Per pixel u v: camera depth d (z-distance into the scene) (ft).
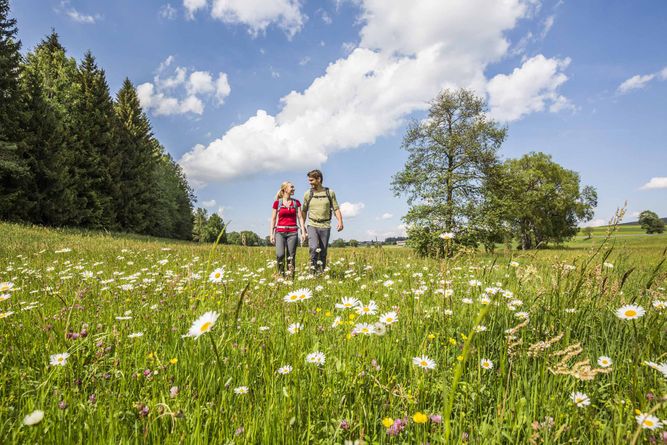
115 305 11.18
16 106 88.43
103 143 122.72
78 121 116.78
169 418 5.06
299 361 6.15
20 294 12.75
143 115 195.52
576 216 192.34
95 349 7.38
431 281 13.62
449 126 91.15
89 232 82.69
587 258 9.02
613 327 7.95
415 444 4.81
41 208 92.12
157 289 13.33
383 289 14.11
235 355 6.96
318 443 4.76
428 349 7.54
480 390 5.85
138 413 5.26
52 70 118.93
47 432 4.62
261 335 8.23
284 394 5.26
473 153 84.79
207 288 12.09
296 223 21.88
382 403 5.69
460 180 85.92
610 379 6.18
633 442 3.68
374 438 4.80
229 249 39.75
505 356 6.24
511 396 5.38
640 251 31.32
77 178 105.60
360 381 5.93
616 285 8.42
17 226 59.93
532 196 93.61
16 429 4.67
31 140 89.40
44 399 5.48
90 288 13.17
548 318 8.13
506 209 80.79
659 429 4.15
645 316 7.32
